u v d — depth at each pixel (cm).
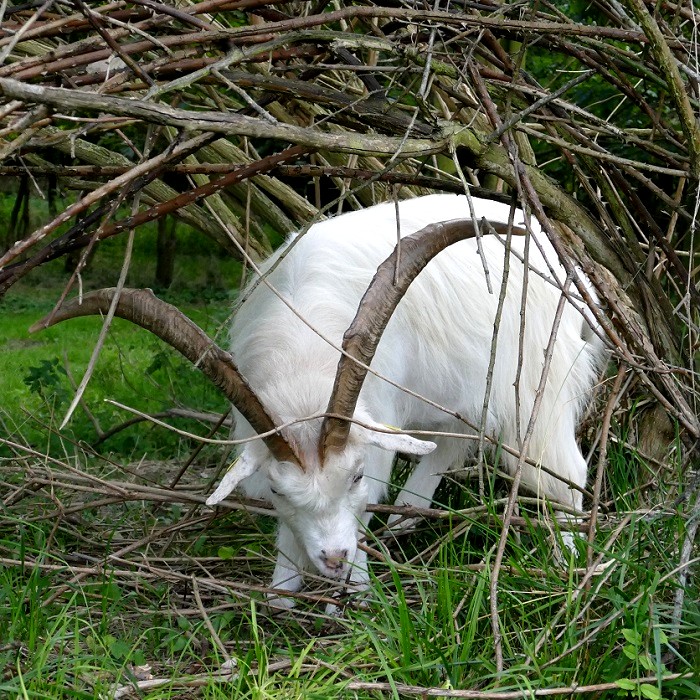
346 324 708
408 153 573
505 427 795
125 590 704
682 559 575
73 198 1150
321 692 521
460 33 600
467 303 763
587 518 716
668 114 1032
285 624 670
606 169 719
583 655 539
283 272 744
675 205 675
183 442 1123
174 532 785
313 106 894
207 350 582
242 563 774
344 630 651
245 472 636
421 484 812
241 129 509
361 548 651
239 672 552
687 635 532
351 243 744
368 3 704
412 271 610
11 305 2231
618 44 921
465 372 773
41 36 548
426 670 541
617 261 705
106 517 862
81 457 1055
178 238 2870
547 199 666
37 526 752
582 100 1105
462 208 788
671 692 527
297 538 657
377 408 727
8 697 528
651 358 639
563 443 793
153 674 589
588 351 824
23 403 1208
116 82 529
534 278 777
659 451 793
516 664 539
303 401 645
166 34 602
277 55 607
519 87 617
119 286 543
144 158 575
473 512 733
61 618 606
